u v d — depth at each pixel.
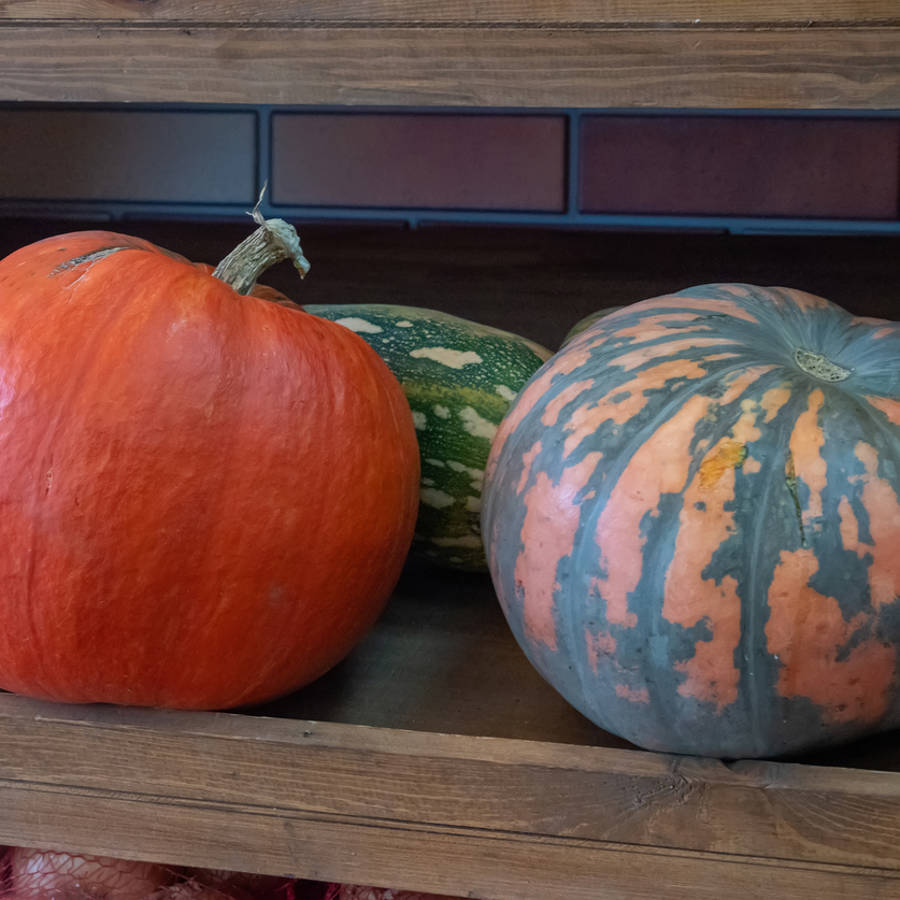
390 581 0.68
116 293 0.59
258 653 0.62
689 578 0.51
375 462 0.63
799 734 0.55
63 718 0.62
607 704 0.57
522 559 0.58
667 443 0.54
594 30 0.62
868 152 1.10
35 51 0.67
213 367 0.58
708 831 0.57
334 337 0.65
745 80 0.61
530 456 0.59
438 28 0.64
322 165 1.18
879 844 0.56
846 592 0.51
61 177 1.20
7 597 0.57
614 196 1.15
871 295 1.13
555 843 0.59
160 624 0.58
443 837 0.61
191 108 1.17
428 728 0.67
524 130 1.14
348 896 0.73
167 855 0.64
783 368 0.57
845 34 0.60
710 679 0.53
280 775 0.61
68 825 0.65
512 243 1.17
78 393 0.56
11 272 0.62
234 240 1.20
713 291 0.68
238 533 0.58
